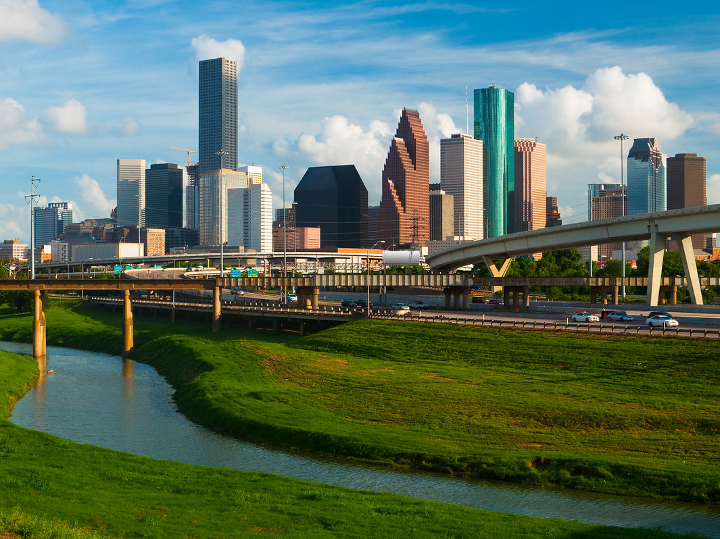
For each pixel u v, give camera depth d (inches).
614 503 2060.8
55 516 1690.5
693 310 5275.6
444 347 4082.2
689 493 2070.6
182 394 3718.0
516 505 2059.5
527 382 3282.5
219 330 6028.5
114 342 6235.2
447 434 2662.4
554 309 6053.2
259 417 2999.5
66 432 3016.7
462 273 6781.5
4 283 5669.3
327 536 1641.2
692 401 2817.4
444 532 1692.9
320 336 4788.4
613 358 3447.3
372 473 2365.9
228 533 1646.2
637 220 5787.4
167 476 2166.6
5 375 4195.4
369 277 5807.1
